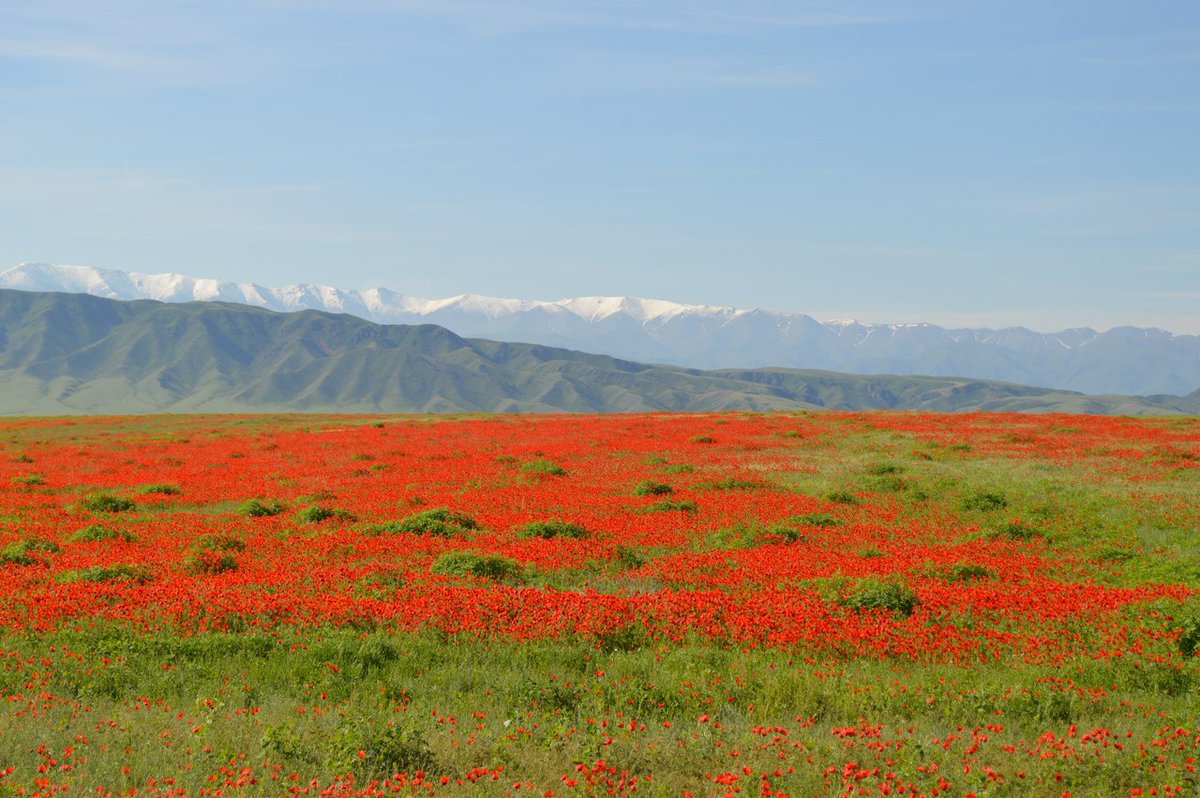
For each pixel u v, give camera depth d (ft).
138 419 327.06
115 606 63.57
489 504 126.31
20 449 213.05
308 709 43.70
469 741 39.01
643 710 45.21
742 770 35.19
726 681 49.55
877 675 51.98
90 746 37.40
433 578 78.02
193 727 39.24
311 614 62.90
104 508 122.83
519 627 60.29
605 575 83.30
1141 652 53.83
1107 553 90.17
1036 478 141.49
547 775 35.86
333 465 176.45
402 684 49.19
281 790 33.68
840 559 88.58
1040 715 44.09
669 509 122.01
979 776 34.73
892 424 236.22
